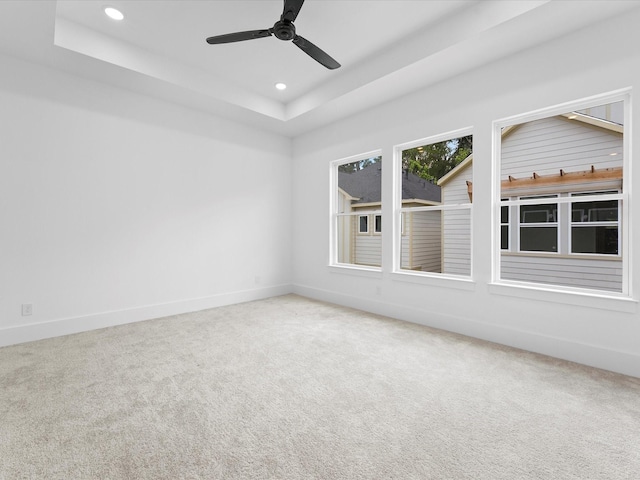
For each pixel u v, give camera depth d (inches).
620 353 89.4
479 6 97.2
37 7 87.2
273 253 195.6
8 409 70.7
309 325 135.3
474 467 54.0
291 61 131.6
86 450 57.7
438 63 115.0
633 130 87.6
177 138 153.3
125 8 100.0
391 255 149.6
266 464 54.7
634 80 87.1
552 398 76.5
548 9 86.7
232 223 175.5
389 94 140.9
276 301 181.5
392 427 65.3
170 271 151.9
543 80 102.7
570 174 108.7
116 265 135.7
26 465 53.9
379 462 55.2
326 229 183.3
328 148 180.4
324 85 150.2
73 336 120.3
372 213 163.2
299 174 200.1
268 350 107.1
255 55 127.5
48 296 119.5
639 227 87.4
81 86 125.9
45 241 118.7
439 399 76.2
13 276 112.3
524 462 55.1
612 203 100.9
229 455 56.9
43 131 117.8
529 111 105.8
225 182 172.2
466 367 93.8
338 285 175.9
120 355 102.3
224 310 160.6
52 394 77.4
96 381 84.4
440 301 131.0
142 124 142.2
